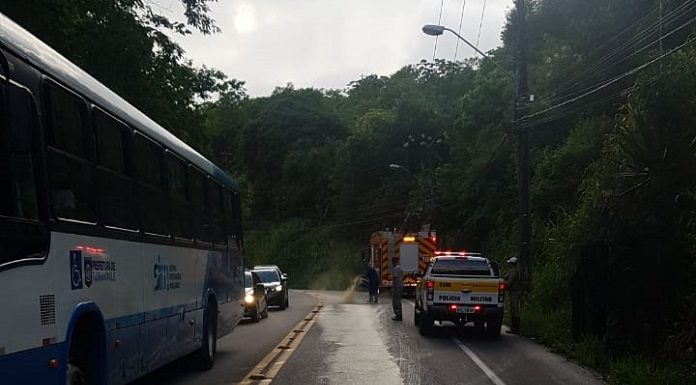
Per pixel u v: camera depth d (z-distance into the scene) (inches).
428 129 2635.3
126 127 335.0
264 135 3339.1
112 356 301.7
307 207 3193.9
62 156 254.4
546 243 1018.1
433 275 734.5
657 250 515.2
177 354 421.4
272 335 743.7
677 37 787.4
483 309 698.2
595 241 589.6
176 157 428.1
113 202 309.9
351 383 442.6
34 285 221.8
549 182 1147.3
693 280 508.4
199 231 482.0
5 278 201.9
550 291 830.5
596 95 1056.2
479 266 750.5
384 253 1700.3
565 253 809.5
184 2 796.0
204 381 453.7
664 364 460.8
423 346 633.6
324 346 634.2
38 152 231.8
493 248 1493.6
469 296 701.9
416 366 512.7
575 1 1141.1
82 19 708.7
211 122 1346.0
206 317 496.4
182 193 439.8
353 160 2748.5
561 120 1270.9
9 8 620.7
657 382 419.5
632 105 582.6
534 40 1337.4
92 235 279.7
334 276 2677.2
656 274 511.8
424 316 719.1
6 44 216.5
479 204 1656.0
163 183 395.5
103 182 297.7
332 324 861.8
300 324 868.6
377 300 1406.3
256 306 911.0
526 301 876.0
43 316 227.8
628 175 557.3
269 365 517.7
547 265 940.0
